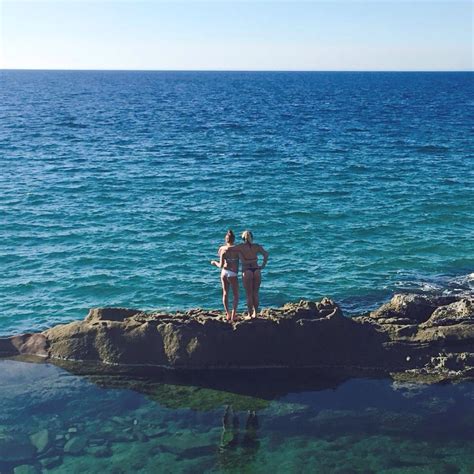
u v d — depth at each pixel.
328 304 14.10
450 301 15.98
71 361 13.36
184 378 12.82
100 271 20.44
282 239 24.33
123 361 13.19
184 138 57.00
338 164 42.00
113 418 11.44
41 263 21.08
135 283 19.48
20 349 13.66
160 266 21.11
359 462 10.34
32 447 10.53
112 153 46.38
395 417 11.57
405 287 19.38
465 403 11.99
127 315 14.12
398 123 73.31
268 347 13.20
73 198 30.70
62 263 21.14
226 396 12.22
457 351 13.32
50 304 17.80
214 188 33.84
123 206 29.30
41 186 33.31
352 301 18.31
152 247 23.14
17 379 12.66
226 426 11.27
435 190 33.16
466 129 65.81
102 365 13.22
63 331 13.73
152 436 10.91
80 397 12.07
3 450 10.40
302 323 13.30
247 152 47.84
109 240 23.84
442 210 28.84
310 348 13.29
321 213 28.28
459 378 12.83
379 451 10.62
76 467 10.06
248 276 13.23
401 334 13.57
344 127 68.31
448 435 11.05
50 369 13.08
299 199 31.16
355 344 13.38
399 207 29.42
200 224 26.42
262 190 33.34
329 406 11.91
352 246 23.48
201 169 39.78
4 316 16.89
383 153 47.34
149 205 29.62
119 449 10.55
